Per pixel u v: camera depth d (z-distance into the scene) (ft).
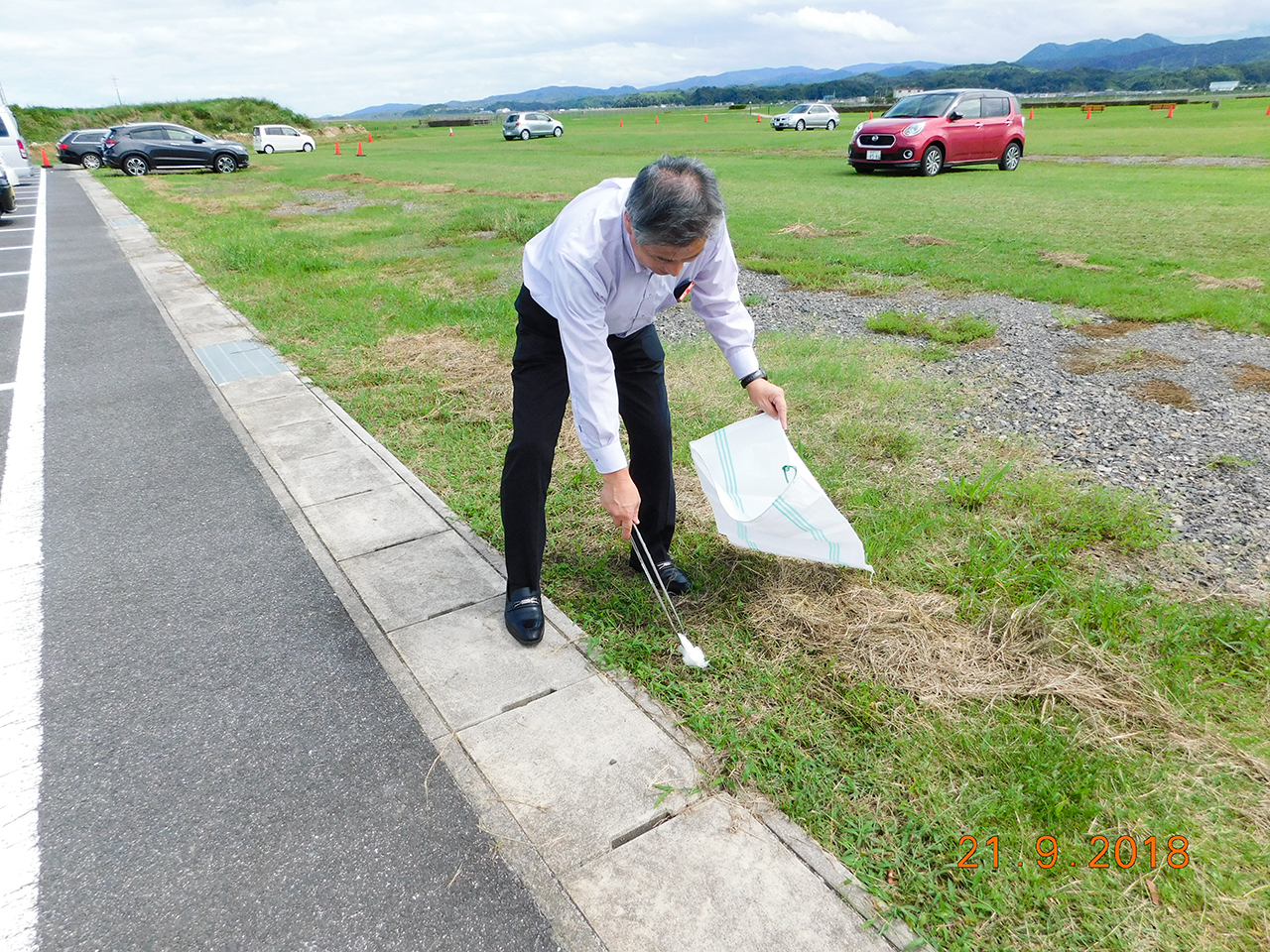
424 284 24.38
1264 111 112.78
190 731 6.79
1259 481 10.35
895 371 15.02
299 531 10.18
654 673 7.23
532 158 76.54
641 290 6.51
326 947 4.93
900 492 10.38
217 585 9.00
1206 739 6.22
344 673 7.46
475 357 16.80
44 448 13.01
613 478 6.52
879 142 48.06
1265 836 5.42
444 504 10.78
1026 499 9.95
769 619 7.92
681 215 5.29
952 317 18.44
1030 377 14.40
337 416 14.02
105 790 6.18
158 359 17.80
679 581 8.48
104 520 10.59
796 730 6.48
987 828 5.53
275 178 65.62
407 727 6.75
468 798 6.00
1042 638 7.35
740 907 5.07
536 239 6.89
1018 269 22.84
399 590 8.79
